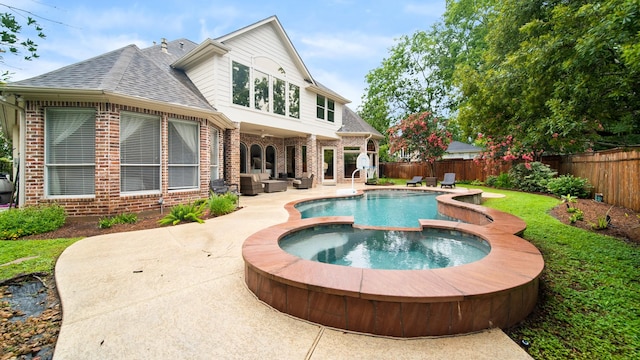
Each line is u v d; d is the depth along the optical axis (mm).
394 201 11445
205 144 9102
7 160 18766
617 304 2822
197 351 2090
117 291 3062
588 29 3598
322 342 2199
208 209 8094
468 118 7508
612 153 8164
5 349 2182
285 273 2721
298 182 15445
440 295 2229
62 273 3549
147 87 7699
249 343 2184
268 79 13203
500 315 2381
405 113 27641
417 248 5051
